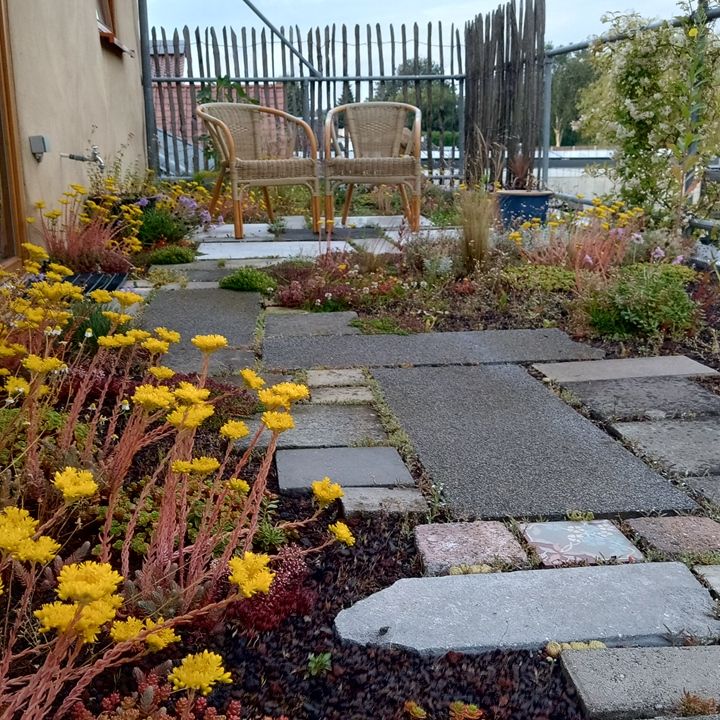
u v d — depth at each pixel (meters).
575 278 4.86
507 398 3.16
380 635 1.69
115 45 7.77
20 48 4.88
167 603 1.46
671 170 5.88
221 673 1.08
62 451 2.07
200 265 5.77
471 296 4.79
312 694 1.52
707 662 1.60
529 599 1.82
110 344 1.96
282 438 2.71
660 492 2.36
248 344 3.84
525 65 8.36
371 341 3.95
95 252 5.17
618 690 1.51
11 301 2.75
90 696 1.46
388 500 2.26
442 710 1.49
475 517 2.21
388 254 5.59
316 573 1.93
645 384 3.33
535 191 7.35
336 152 7.71
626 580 1.89
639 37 5.96
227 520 1.91
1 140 4.63
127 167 8.36
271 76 10.14
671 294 4.11
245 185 6.80
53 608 1.00
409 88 10.38
